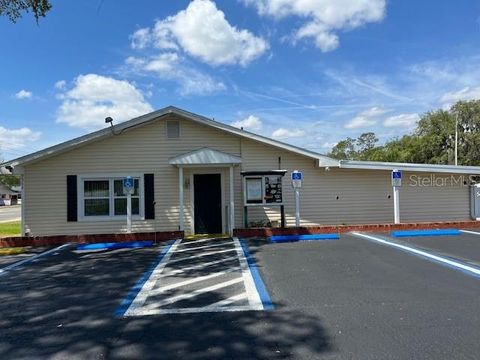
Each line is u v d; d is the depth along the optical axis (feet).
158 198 50.03
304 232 43.96
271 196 47.24
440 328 16.66
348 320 17.84
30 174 49.21
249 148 51.37
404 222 54.29
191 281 25.59
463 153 179.52
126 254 36.22
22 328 18.17
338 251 33.55
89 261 33.53
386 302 20.18
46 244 43.19
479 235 41.42
